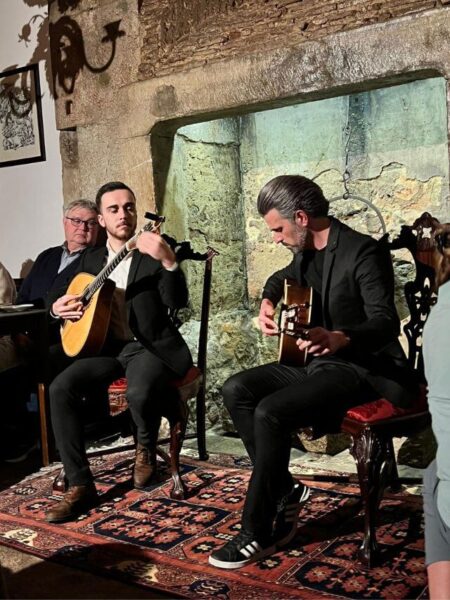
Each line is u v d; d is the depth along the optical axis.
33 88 4.27
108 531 2.57
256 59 3.29
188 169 3.91
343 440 3.48
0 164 4.50
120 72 3.81
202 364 3.34
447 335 1.44
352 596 2.02
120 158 3.88
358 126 3.65
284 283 2.57
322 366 2.46
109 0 3.81
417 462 3.23
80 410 2.83
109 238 3.15
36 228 4.41
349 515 2.58
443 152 3.41
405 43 2.88
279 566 2.23
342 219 3.76
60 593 2.16
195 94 3.50
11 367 3.48
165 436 3.78
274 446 2.24
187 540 2.45
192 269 3.93
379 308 2.31
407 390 2.31
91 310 2.94
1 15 4.38
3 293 3.85
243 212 4.18
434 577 1.47
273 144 3.98
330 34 3.08
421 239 2.64
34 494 3.01
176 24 3.58
